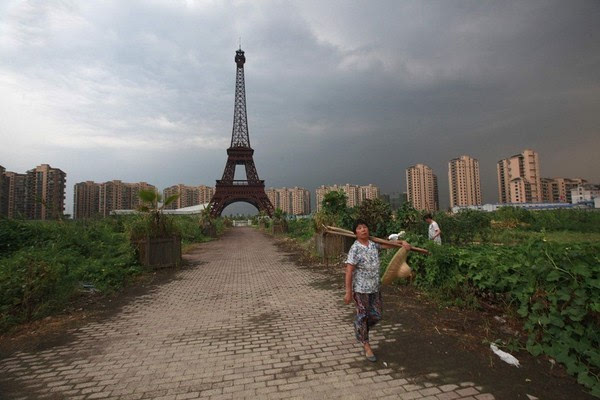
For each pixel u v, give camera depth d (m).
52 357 3.90
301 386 3.10
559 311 3.64
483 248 6.02
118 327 4.95
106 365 3.66
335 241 11.21
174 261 10.54
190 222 24.91
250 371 3.44
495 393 2.87
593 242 4.04
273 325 4.89
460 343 3.89
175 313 5.67
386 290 6.43
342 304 5.92
